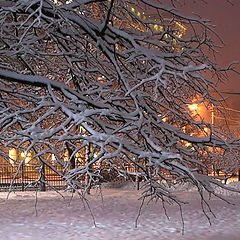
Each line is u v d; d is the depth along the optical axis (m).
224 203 20.88
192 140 10.70
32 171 27.83
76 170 10.05
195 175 10.15
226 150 10.95
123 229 14.42
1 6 10.28
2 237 13.25
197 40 11.47
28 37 11.02
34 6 10.33
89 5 13.14
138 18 11.80
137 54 10.18
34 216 16.95
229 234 13.66
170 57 10.87
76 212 17.95
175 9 10.85
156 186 10.48
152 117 10.89
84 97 10.31
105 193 25.77
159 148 9.38
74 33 11.16
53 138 9.30
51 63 12.69
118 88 12.56
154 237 13.23
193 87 11.52
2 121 9.71
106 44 10.80
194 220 15.97
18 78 10.28
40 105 9.84
